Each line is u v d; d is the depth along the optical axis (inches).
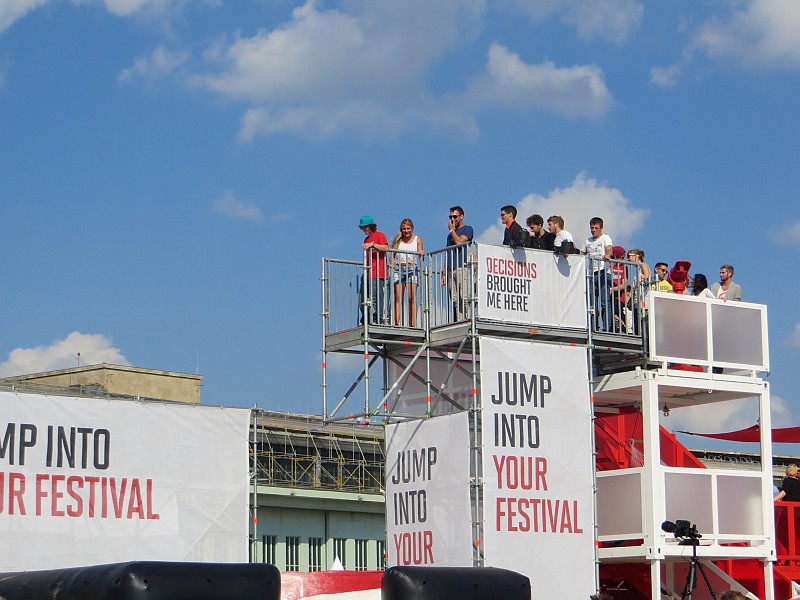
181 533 891.4
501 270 936.3
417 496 964.0
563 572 926.4
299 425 1582.2
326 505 1530.5
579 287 971.3
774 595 1032.8
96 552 857.5
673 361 1000.2
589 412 956.6
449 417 941.8
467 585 563.8
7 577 560.7
